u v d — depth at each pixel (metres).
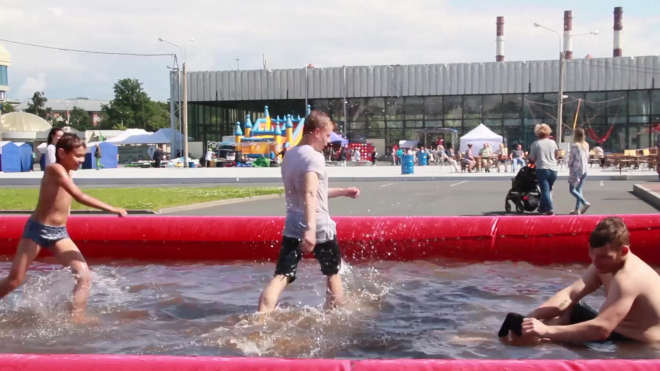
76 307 5.79
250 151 44.75
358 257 8.05
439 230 7.99
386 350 4.53
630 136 50.34
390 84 53.94
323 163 5.38
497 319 5.30
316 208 5.43
